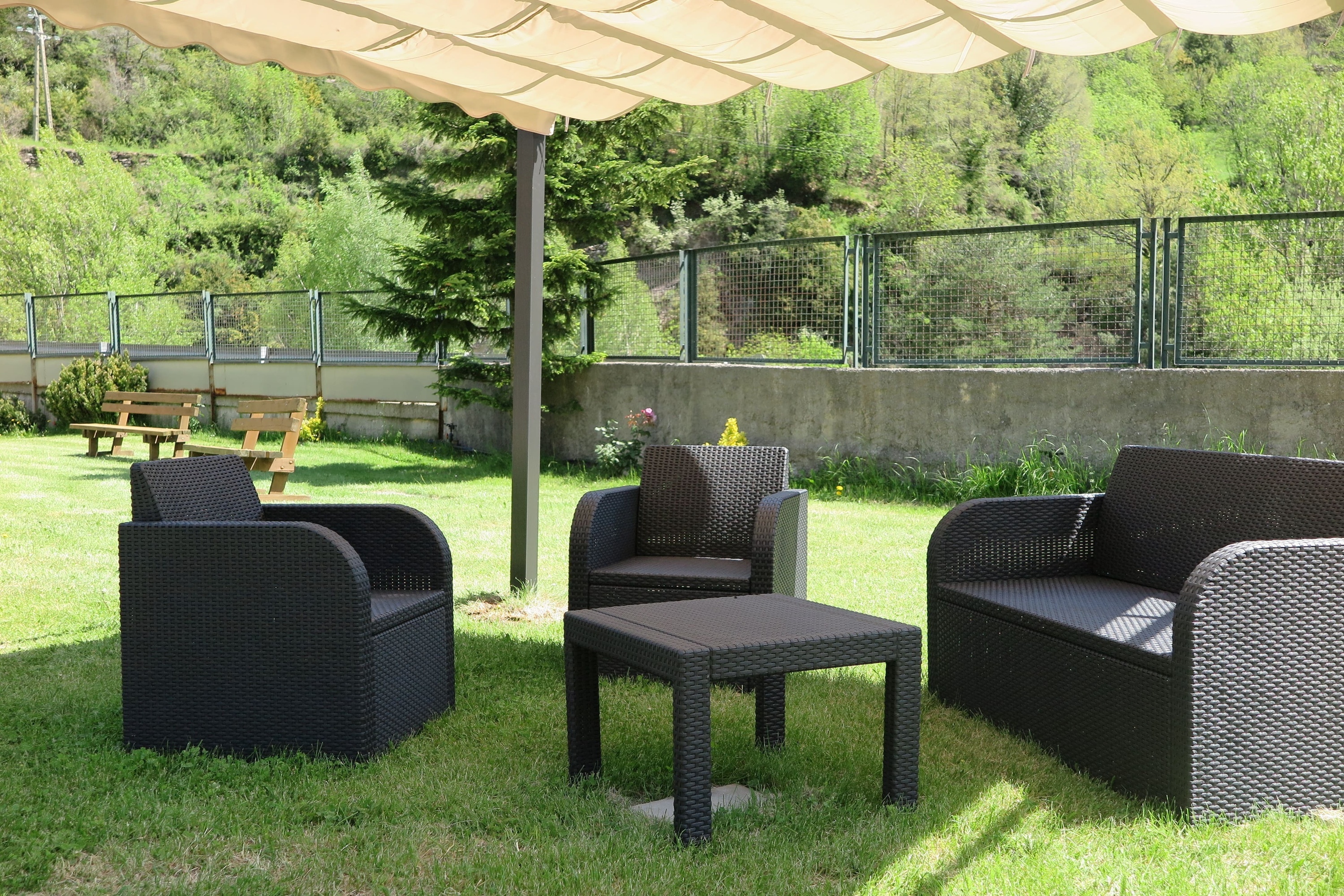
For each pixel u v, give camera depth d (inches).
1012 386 362.6
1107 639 116.5
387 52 173.3
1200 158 1779.0
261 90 2263.8
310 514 147.0
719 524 180.4
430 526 144.8
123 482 406.9
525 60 176.1
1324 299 322.7
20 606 200.8
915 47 166.1
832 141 1828.2
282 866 97.3
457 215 436.8
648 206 457.4
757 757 124.0
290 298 621.0
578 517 163.2
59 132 2228.1
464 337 444.1
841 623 112.0
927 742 132.2
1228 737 105.3
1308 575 106.9
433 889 92.5
